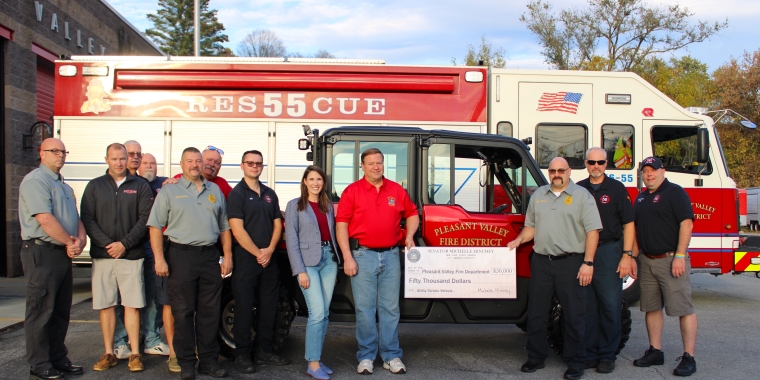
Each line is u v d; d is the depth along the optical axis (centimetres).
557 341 570
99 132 866
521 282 562
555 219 520
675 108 898
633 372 547
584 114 888
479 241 550
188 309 508
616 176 888
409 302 551
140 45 1741
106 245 525
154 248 509
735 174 3344
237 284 526
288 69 867
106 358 544
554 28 3070
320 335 516
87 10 1384
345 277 557
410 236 525
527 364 544
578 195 517
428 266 542
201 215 509
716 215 886
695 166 896
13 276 1107
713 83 3447
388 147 555
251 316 534
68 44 1301
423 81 866
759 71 3272
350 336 691
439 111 874
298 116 866
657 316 568
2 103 1102
